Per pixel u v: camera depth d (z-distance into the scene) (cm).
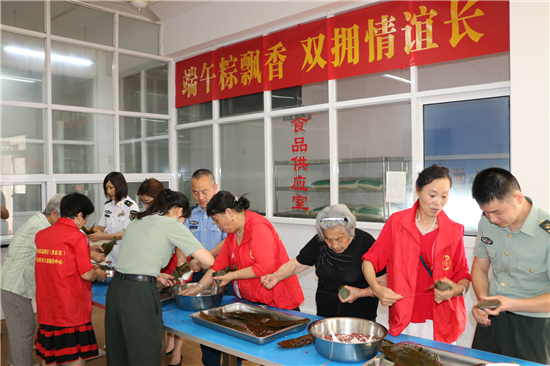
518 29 283
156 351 205
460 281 196
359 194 393
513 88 286
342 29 393
